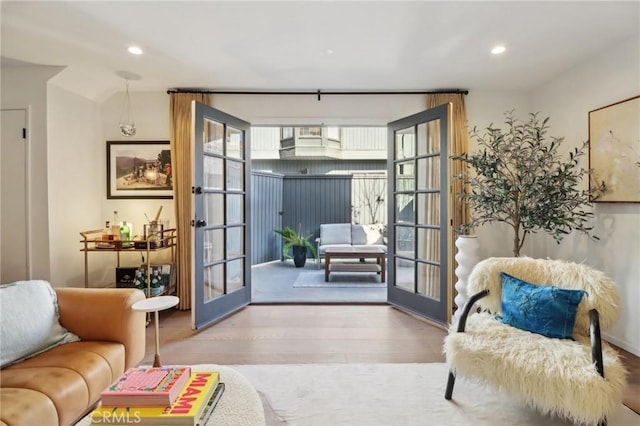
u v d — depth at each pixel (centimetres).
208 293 312
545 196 266
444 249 296
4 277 298
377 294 412
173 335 279
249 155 359
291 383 202
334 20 223
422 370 218
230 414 116
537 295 184
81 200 333
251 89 349
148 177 355
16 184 297
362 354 242
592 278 178
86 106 339
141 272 308
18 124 296
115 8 208
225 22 225
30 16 217
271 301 369
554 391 144
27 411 122
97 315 182
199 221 293
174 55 274
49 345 169
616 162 254
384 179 739
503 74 313
